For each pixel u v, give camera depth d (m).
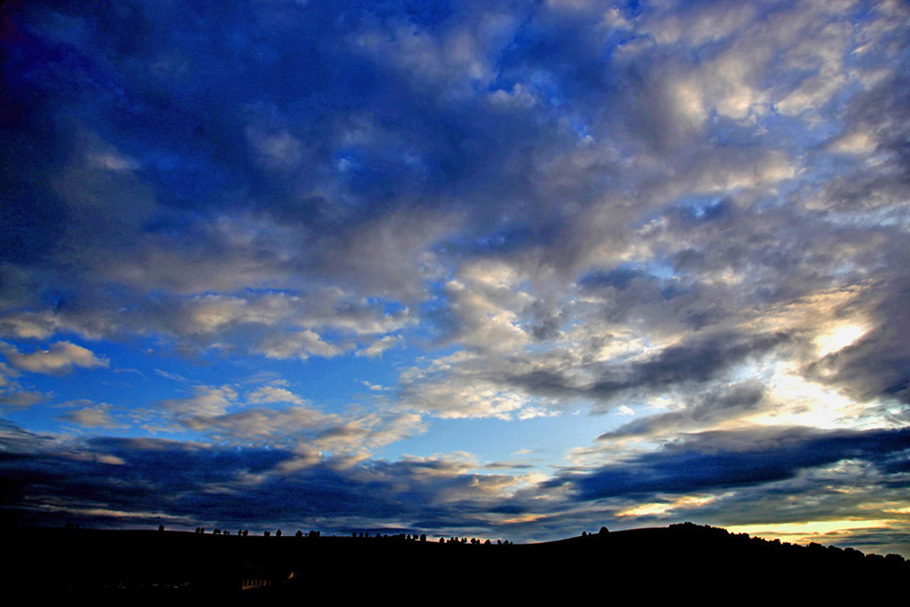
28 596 40.41
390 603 54.22
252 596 52.44
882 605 47.91
